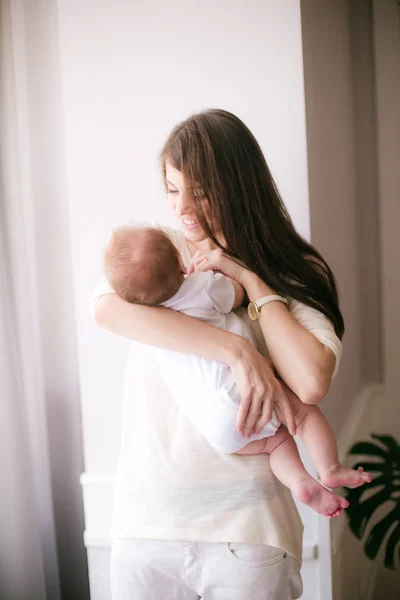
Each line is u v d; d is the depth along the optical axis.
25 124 2.45
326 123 2.35
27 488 2.27
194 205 1.44
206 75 2.06
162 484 1.37
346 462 2.28
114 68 2.12
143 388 1.46
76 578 2.68
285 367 1.34
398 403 3.19
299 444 2.06
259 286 1.42
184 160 1.42
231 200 1.42
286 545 1.36
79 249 2.19
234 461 1.37
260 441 1.39
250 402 1.30
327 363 1.33
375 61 2.98
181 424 1.40
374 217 3.11
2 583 2.28
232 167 1.42
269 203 1.46
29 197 2.47
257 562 1.34
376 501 2.30
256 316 1.40
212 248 1.54
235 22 2.03
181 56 2.08
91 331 2.20
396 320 3.13
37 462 2.52
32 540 2.29
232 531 1.34
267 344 1.38
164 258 1.32
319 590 2.13
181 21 2.07
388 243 3.09
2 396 2.21
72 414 2.59
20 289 2.36
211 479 1.36
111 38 2.12
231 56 2.04
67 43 2.14
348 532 2.52
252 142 1.47
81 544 2.66
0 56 2.29
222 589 1.36
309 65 2.09
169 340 1.34
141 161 2.12
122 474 1.44
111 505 2.21
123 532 1.40
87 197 2.17
